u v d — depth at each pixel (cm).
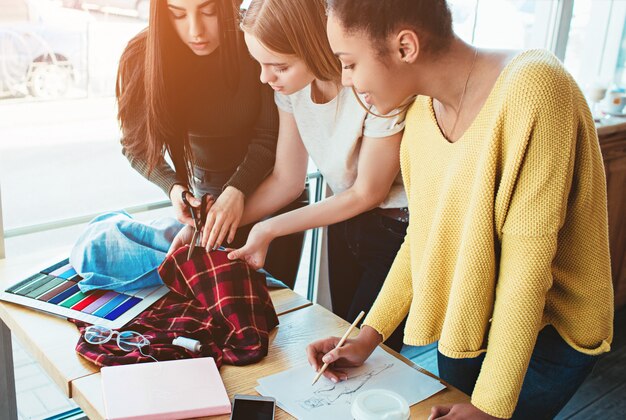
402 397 101
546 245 92
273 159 160
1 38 146
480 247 97
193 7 143
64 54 156
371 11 91
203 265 136
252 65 155
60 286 140
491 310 104
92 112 165
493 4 231
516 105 90
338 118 143
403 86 99
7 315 132
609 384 231
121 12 157
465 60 98
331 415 106
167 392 106
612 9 282
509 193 93
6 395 165
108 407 102
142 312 132
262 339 123
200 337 125
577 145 96
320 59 129
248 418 103
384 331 123
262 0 126
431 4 92
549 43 262
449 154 103
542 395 118
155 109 150
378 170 142
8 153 160
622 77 296
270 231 144
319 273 218
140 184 186
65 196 173
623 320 274
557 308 109
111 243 142
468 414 101
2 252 157
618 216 258
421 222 113
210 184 171
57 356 117
